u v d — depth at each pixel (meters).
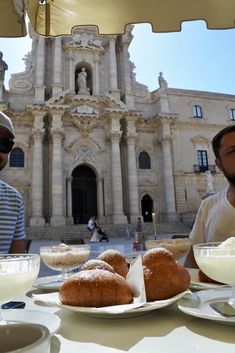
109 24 4.58
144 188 34.50
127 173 33.72
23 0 3.95
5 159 3.80
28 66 34.78
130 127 33.94
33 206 29.23
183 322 1.60
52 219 29.08
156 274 1.85
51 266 2.89
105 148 33.97
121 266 2.29
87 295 1.71
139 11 4.42
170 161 34.38
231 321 1.43
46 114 31.77
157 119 35.44
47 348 0.91
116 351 1.25
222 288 2.18
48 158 31.84
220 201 3.90
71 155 32.66
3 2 3.95
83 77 34.91
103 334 1.46
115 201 31.48
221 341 1.32
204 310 1.66
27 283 1.58
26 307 2.06
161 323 1.59
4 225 3.83
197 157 36.53
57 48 34.28
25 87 33.75
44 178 31.38
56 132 30.95
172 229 31.09
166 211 33.41
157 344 1.31
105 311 1.55
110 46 36.72
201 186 35.47
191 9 4.32
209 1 4.26
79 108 33.50
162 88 36.84
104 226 30.00
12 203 4.04
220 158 3.65
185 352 1.22
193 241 4.07
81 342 1.36
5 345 0.97
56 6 4.43
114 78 35.72
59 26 4.57
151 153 35.75
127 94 35.84
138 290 1.76
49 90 34.06
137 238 12.73
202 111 38.41
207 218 4.03
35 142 30.66
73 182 33.59
